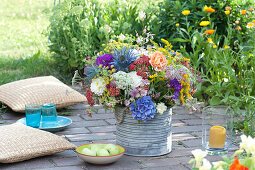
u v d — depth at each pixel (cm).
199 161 144
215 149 248
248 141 145
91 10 462
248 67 377
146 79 229
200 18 431
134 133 242
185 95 243
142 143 242
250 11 392
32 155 229
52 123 298
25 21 857
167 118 246
